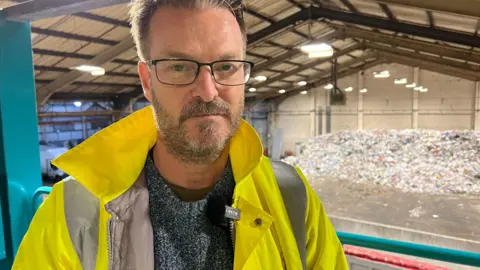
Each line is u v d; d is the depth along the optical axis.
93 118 14.33
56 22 5.86
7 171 1.63
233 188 0.79
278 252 0.74
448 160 8.66
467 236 5.10
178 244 0.71
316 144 11.58
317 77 16.36
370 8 6.59
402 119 16.03
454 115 15.00
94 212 0.71
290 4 8.05
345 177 8.80
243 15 0.75
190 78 0.65
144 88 0.74
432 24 6.18
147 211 0.71
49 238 0.70
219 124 0.66
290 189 0.82
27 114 1.72
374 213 6.27
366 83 16.58
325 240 0.84
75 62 7.73
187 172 0.74
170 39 0.65
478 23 5.19
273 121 18.64
